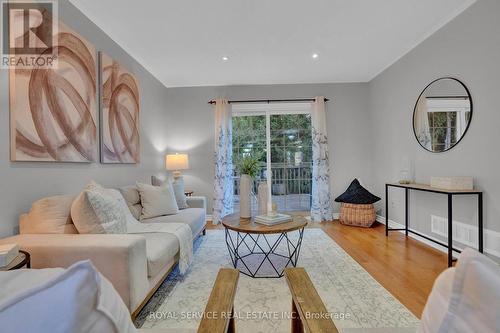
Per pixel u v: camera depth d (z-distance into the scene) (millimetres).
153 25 2748
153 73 4113
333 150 4750
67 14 2244
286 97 4762
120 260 1425
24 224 1700
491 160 2301
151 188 2996
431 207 3121
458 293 460
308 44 3258
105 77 2740
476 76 2434
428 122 3119
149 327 1636
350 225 4195
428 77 3096
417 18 2721
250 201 2701
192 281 2260
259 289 2105
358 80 4668
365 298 1944
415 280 2227
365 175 4727
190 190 4793
